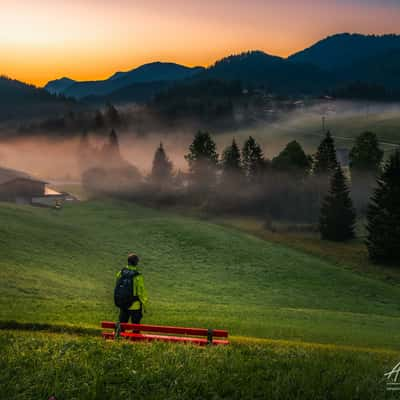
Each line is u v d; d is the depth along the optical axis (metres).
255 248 73.56
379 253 72.31
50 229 67.69
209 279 55.69
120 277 14.34
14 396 8.87
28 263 43.75
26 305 24.62
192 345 12.53
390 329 33.09
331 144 122.44
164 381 9.75
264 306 44.94
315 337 23.23
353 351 15.57
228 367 10.66
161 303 35.28
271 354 12.31
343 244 85.75
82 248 60.09
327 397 9.41
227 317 30.36
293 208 113.19
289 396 9.34
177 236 75.56
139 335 13.63
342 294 55.16
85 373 10.04
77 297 33.06
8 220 64.69
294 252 76.06
